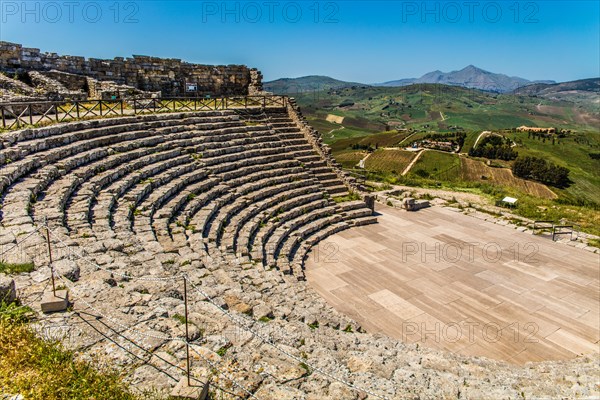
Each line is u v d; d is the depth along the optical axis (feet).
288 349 26.96
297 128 104.99
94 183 51.62
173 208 56.54
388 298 53.06
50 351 21.44
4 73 90.79
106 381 20.01
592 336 45.55
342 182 94.43
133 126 73.10
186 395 19.48
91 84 100.01
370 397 23.21
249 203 72.02
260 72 129.18
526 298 53.36
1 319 23.31
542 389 28.22
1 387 19.21
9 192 42.22
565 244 71.77
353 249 68.95
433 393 25.12
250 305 33.32
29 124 60.59
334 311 43.50
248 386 22.03
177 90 119.75
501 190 114.11
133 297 28.19
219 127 90.48
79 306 26.13
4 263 28.84
